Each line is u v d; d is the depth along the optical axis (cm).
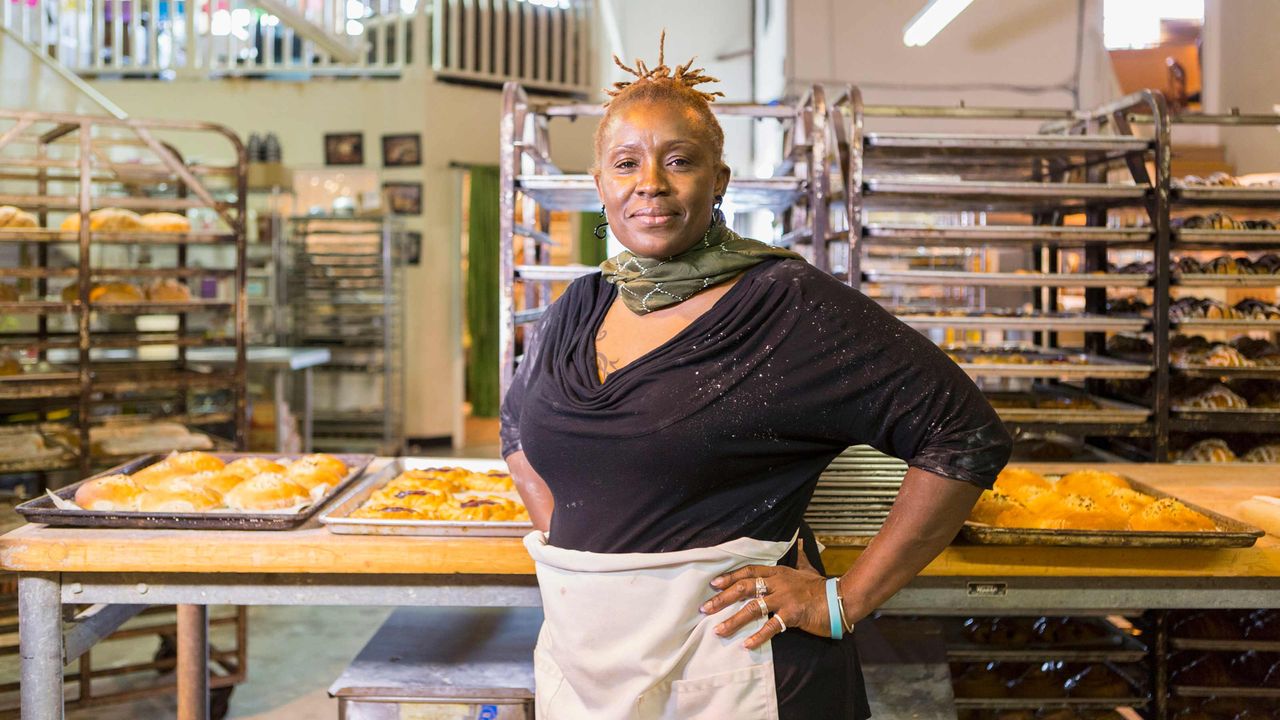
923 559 131
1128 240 356
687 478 126
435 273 904
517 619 237
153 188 568
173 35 877
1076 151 369
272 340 757
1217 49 546
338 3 868
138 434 389
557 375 135
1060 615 240
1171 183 357
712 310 128
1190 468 270
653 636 128
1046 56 706
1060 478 236
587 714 134
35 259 464
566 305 143
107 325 529
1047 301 450
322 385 878
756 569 129
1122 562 185
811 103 346
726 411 124
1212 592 189
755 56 920
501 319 324
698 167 128
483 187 914
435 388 910
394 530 192
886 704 200
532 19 938
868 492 188
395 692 200
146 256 508
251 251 754
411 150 888
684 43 949
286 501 208
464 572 189
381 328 843
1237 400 361
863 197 371
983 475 127
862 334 125
